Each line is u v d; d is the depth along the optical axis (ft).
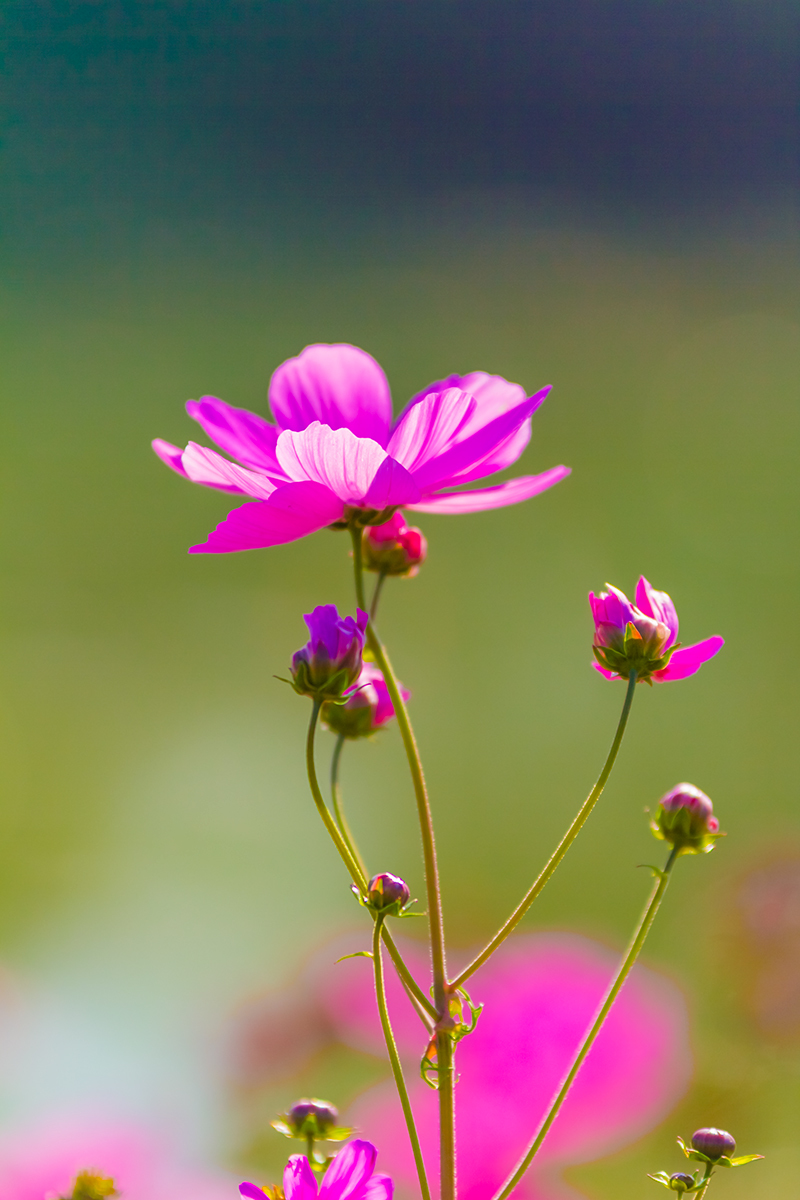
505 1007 4.04
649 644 3.46
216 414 3.61
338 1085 4.32
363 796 8.50
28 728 9.11
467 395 3.53
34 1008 4.81
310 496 3.49
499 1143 3.96
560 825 7.90
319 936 5.50
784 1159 4.12
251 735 9.31
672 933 5.96
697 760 8.72
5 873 7.09
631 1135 3.99
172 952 6.01
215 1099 4.27
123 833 7.66
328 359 3.67
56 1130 3.93
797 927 4.58
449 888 7.20
